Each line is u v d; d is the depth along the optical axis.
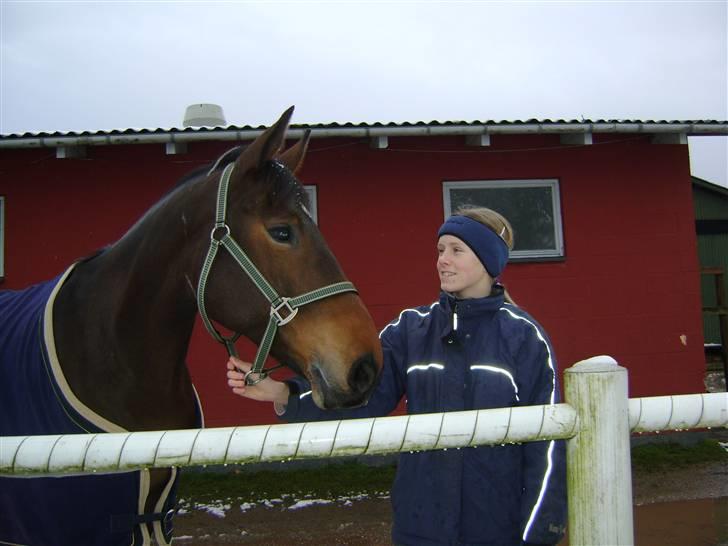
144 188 5.02
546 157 5.38
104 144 4.54
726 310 6.09
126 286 1.58
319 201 5.15
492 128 4.77
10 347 1.62
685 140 5.26
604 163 5.44
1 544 1.58
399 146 5.24
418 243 5.23
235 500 4.19
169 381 1.64
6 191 4.93
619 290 5.39
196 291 1.57
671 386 5.39
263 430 0.97
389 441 0.97
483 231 1.60
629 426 1.01
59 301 1.67
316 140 5.14
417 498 1.55
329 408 1.43
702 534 3.46
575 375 1.01
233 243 1.51
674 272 5.45
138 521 1.57
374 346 1.48
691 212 5.51
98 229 4.98
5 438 0.97
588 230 5.40
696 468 4.65
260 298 1.49
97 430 1.52
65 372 1.57
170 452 0.94
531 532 1.33
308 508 4.05
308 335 1.47
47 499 1.48
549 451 1.35
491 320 1.57
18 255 4.92
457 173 5.29
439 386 1.57
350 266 5.16
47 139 4.43
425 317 1.70
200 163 5.04
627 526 1.00
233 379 1.53
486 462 1.50
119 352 1.57
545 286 5.33
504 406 1.46
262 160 1.53
